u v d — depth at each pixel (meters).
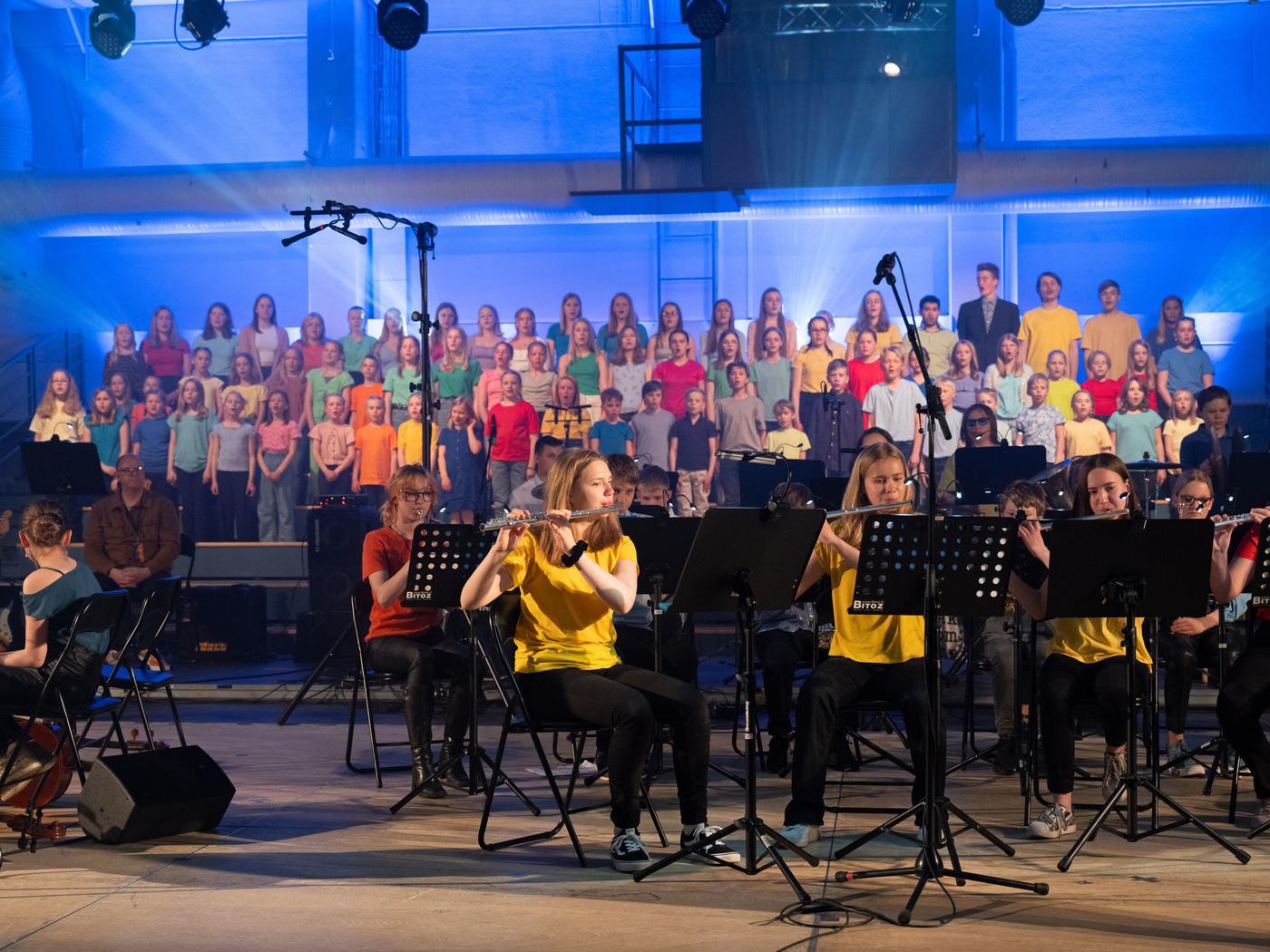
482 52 14.96
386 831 4.78
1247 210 13.70
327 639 9.58
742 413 10.98
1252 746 4.71
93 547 8.85
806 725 4.49
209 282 15.12
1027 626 6.02
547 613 4.47
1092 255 13.95
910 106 11.06
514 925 3.62
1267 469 7.45
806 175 11.22
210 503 11.42
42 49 15.15
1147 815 4.99
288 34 15.09
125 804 4.49
